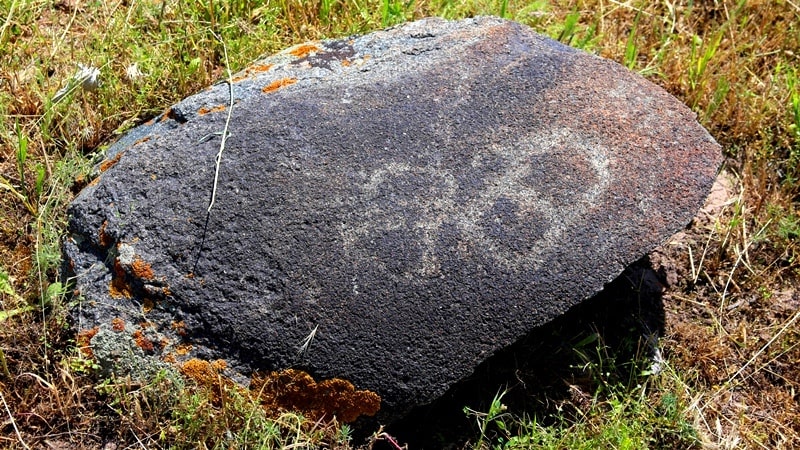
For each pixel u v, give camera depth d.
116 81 1.96
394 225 1.61
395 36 1.79
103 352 1.64
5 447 1.64
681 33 2.22
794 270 1.93
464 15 2.16
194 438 1.62
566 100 1.68
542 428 1.68
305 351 1.60
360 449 1.63
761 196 2.00
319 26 2.09
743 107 2.08
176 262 1.63
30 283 1.74
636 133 1.67
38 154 1.89
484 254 1.61
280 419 1.62
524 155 1.65
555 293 1.60
